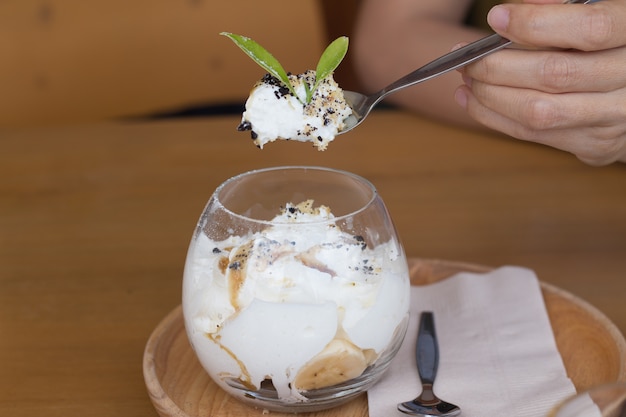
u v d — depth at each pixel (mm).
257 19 1125
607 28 488
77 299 579
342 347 455
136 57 1109
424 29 874
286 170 506
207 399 492
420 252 623
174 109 1121
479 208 672
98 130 818
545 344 521
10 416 485
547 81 504
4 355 529
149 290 588
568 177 711
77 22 1094
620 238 633
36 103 1106
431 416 463
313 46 1146
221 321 457
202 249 473
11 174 733
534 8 494
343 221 462
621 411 366
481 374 501
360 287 456
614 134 537
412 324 548
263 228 459
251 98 488
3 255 625
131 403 496
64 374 516
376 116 825
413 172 719
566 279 591
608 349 516
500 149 755
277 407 474
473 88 536
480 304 555
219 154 755
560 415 363
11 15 1086
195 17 1109
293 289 449
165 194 698
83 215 674
